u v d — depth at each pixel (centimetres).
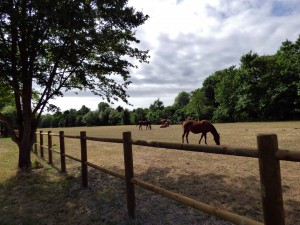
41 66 1105
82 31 962
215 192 575
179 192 595
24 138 1088
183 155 1084
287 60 4894
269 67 4934
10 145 2284
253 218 430
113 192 642
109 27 1035
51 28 953
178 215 469
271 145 212
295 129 2030
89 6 952
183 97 11212
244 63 5178
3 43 984
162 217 466
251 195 539
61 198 632
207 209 283
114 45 1098
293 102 4606
